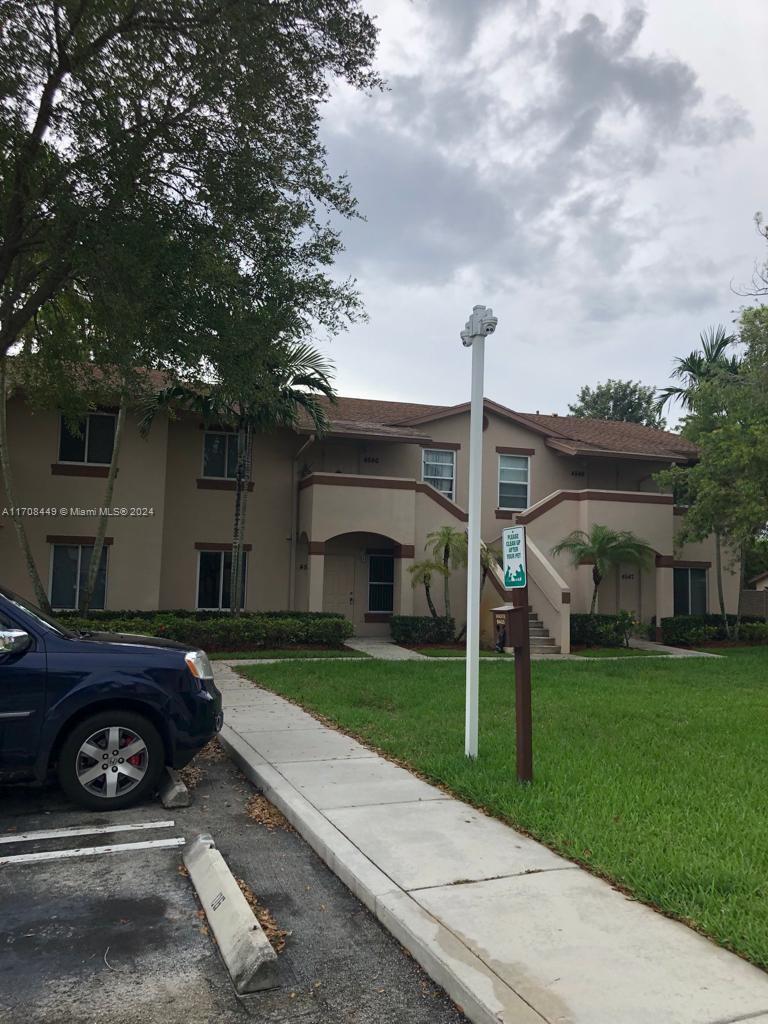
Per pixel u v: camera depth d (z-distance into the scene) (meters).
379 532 19.52
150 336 9.84
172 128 9.90
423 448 22.14
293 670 13.75
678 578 23.27
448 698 10.98
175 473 19.62
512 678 13.34
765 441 17.78
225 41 9.33
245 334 9.89
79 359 13.05
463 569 20.80
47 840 5.66
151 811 6.35
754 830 5.48
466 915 4.18
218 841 5.68
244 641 16.88
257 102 9.95
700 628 20.78
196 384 10.97
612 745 8.17
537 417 26.20
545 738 8.50
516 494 23.02
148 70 9.40
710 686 12.98
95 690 6.21
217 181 10.01
